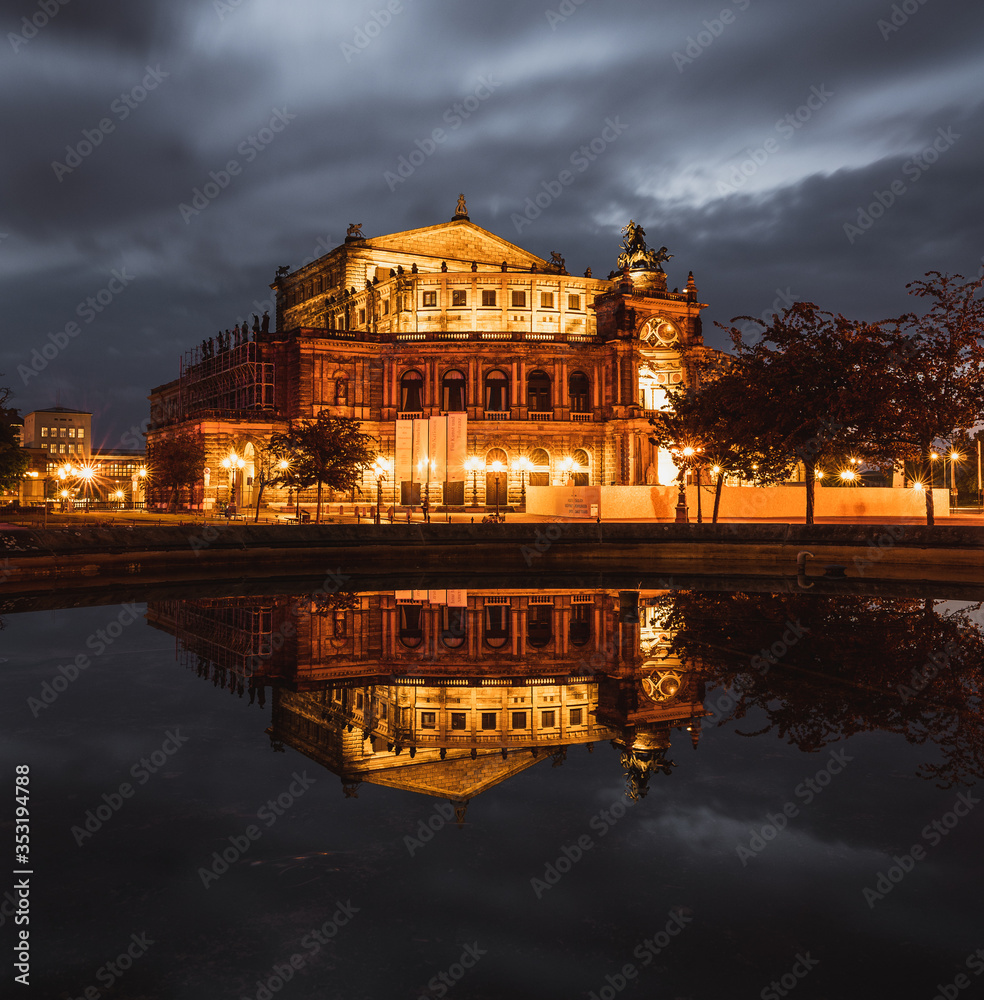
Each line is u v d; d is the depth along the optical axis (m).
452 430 88.50
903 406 41.78
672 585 34.38
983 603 27.23
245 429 95.25
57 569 32.56
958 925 6.73
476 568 41.44
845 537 39.34
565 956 6.26
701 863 7.95
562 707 13.93
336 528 40.31
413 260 116.50
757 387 46.41
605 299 103.94
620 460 98.38
